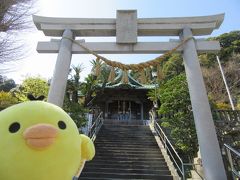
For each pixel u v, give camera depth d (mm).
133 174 8641
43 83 19594
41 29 7098
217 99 24438
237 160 6941
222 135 9789
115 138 13914
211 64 29641
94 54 6594
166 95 12906
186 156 12516
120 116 25219
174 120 12148
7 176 2377
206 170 5457
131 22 7008
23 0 10422
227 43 32812
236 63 27609
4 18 10078
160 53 7055
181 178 8188
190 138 11625
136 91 24453
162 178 8477
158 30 7102
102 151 11367
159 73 6535
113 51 6906
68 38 6828
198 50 6879
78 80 16875
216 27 7266
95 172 8859
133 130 15984
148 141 13352
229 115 10617
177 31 7145
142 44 6926
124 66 6422
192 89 6270
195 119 6012
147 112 25312
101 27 7051
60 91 6258
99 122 16812
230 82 26078
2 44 10023
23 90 19672
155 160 10344
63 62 6531
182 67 29562
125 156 10797
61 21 7098
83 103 18828
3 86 30766
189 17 7105
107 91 24375
